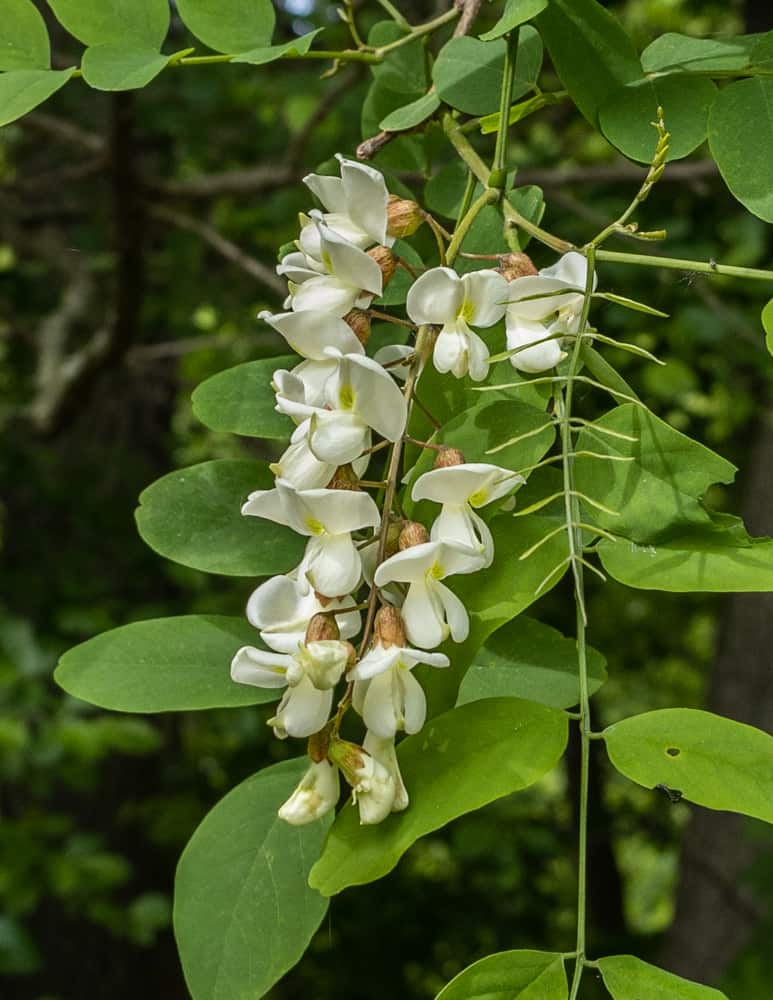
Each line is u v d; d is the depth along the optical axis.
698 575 0.51
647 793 2.38
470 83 0.58
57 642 1.51
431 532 0.52
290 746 1.79
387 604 0.51
